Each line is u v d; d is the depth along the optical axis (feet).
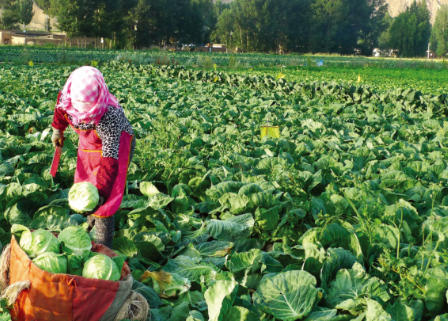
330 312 9.51
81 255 9.08
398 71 125.29
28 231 8.96
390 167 20.94
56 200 14.66
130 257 12.10
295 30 367.45
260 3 352.08
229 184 16.84
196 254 12.68
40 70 70.49
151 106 37.81
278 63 156.46
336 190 17.94
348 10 367.45
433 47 485.97
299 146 24.31
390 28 412.77
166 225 14.23
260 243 14.05
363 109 43.47
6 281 9.10
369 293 10.01
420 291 10.26
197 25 342.85
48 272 8.07
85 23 232.94
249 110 41.98
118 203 11.09
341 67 146.72
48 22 430.20
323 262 11.18
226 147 23.43
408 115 41.37
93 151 11.03
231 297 9.00
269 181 18.12
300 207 15.42
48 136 23.61
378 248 12.36
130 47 290.56
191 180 17.94
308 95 55.26
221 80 69.51
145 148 21.30
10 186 14.47
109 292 8.34
